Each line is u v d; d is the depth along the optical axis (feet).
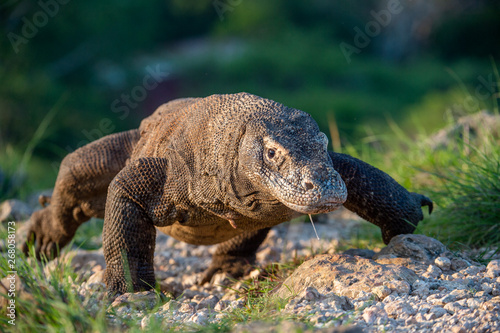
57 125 119.14
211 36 200.13
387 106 138.82
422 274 24.20
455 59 182.09
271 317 21.12
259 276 29.78
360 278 23.35
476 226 32.07
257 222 25.98
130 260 26.11
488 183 33.47
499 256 28.37
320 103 139.33
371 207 27.09
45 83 122.01
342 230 42.22
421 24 185.16
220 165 24.49
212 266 33.14
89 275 31.63
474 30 182.91
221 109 25.70
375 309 20.79
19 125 116.06
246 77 165.17
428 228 33.68
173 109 29.78
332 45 190.60
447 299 21.67
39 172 83.15
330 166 21.66
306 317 20.68
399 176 45.39
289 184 21.45
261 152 22.63
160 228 30.35
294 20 206.39
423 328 19.93
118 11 144.46
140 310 23.95
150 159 26.68
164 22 199.41
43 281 23.21
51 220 34.63
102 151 31.45
